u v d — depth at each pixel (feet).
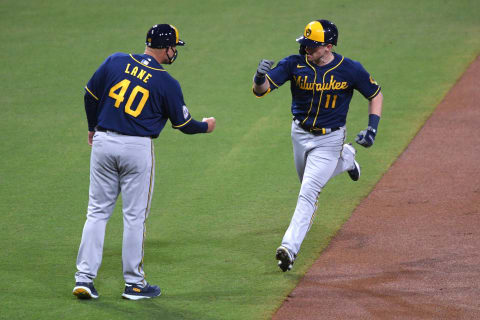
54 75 135.44
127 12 171.32
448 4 175.01
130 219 63.41
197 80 132.46
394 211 83.76
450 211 82.99
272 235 78.38
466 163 97.30
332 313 61.67
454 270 69.15
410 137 107.55
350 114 116.98
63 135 109.40
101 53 145.69
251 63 139.74
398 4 176.24
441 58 141.38
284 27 159.63
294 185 91.97
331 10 171.53
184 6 175.63
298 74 69.05
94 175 63.52
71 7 175.94
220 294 65.41
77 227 80.69
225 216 83.41
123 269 64.08
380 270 69.67
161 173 96.17
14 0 181.78
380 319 60.49
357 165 81.92
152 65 62.69
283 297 64.75
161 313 61.72
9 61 142.82
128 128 61.93
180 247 75.72
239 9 172.96
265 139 107.55
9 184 92.32
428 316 60.75
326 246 75.61
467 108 118.01
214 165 98.73
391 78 132.05
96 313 61.62
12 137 108.37
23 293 65.51
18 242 76.74
